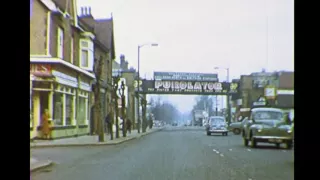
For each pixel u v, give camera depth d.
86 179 11.56
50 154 19.39
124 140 30.80
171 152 20.94
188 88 69.88
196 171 13.28
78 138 31.58
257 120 24.59
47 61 26.64
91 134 38.53
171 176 12.12
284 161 16.45
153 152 20.91
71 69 31.30
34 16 26.59
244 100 53.56
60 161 16.39
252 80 47.06
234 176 12.15
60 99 29.61
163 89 69.56
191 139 35.62
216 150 22.39
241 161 16.45
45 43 26.81
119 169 13.81
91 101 38.53
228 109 66.75
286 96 24.00
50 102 27.48
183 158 17.72
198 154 19.77
